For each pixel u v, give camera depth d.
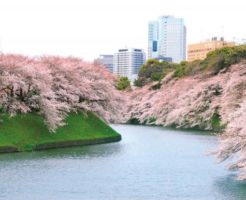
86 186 31.53
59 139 51.97
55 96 55.25
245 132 31.80
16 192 29.42
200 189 31.05
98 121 63.25
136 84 132.88
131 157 44.94
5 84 50.31
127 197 28.78
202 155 46.34
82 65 67.75
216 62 92.50
